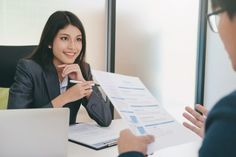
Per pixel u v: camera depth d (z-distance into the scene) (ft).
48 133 3.21
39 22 8.89
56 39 5.88
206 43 12.59
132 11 10.62
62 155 3.31
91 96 5.72
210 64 12.55
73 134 4.81
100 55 10.22
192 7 12.30
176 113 11.75
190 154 4.17
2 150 3.09
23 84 5.72
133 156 2.54
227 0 1.93
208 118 2.01
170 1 11.59
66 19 5.87
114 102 3.31
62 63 6.05
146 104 3.59
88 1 9.74
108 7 10.17
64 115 3.23
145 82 11.20
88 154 4.03
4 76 6.37
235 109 1.85
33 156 3.19
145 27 10.98
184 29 12.15
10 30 8.52
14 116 3.05
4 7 8.39
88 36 9.87
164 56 11.64
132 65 10.81
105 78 3.73
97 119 5.50
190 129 3.56
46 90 5.86
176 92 12.18
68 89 5.77
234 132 1.81
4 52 6.39
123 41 10.55
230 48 2.05
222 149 1.82
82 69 6.20
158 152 4.23
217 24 2.10
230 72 11.61
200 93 12.84
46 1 8.96
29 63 5.90
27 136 3.13
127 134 2.85
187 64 12.42
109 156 3.99
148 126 3.21
